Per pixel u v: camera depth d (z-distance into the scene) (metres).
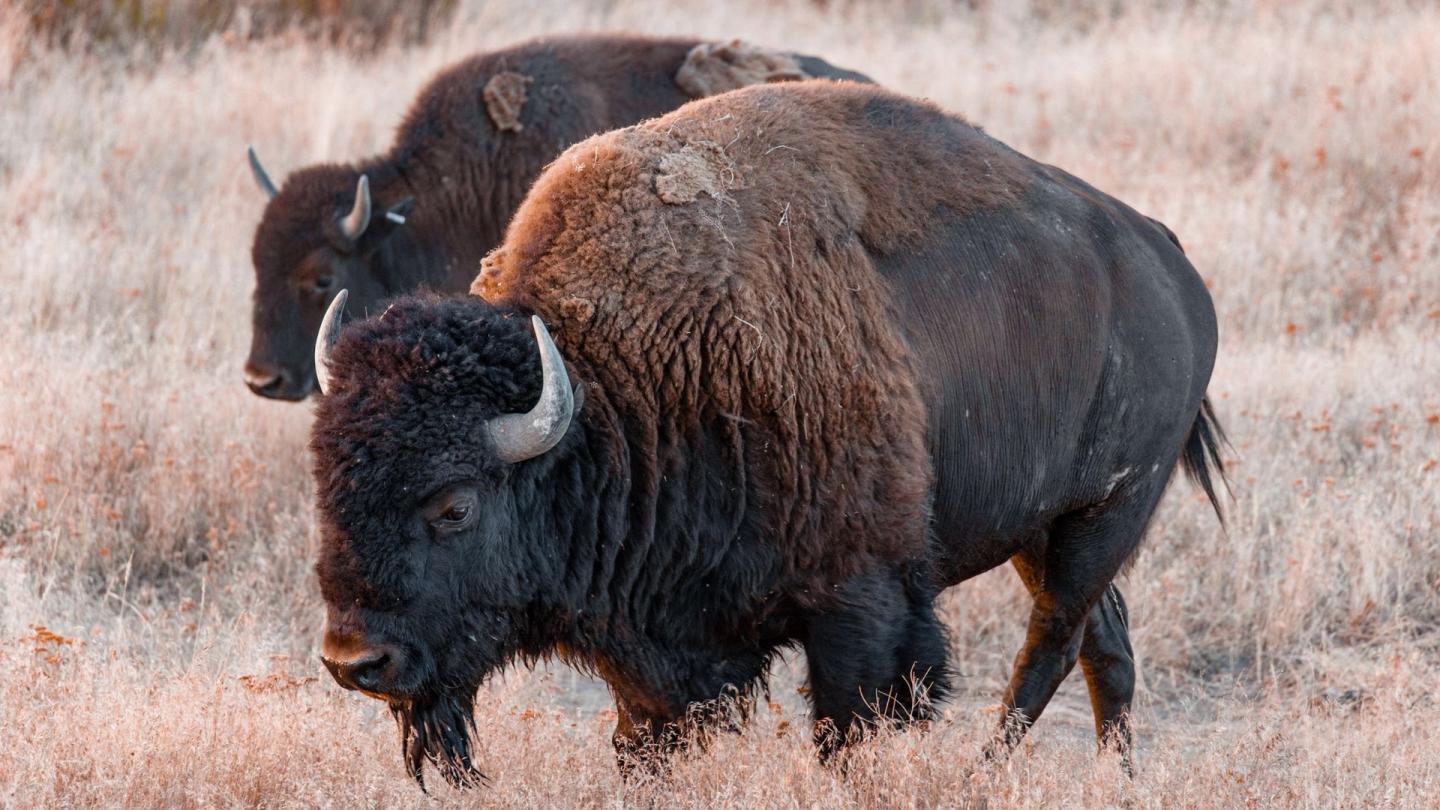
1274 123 41.88
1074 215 17.34
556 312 15.04
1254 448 26.28
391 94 45.03
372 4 52.62
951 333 16.08
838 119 16.38
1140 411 17.64
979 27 60.66
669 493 15.11
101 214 36.06
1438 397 28.06
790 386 14.92
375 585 13.89
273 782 15.52
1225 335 32.41
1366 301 33.59
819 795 15.16
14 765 15.14
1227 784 16.16
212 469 24.39
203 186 38.41
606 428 14.93
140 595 22.36
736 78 28.33
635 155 15.52
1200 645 22.59
